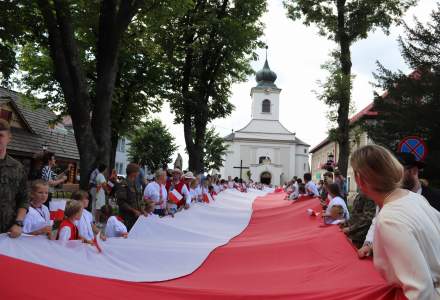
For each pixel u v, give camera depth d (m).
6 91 34.47
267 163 81.19
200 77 25.62
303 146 87.06
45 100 27.53
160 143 50.25
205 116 25.27
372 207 6.08
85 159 13.03
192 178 13.67
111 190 13.49
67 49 12.73
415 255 2.13
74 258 5.34
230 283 4.96
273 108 83.94
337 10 20.59
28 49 26.33
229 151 85.56
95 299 3.86
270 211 14.76
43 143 33.38
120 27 13.55
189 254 6.34
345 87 19.34
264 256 6.23
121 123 27.47
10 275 3.87
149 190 9.89
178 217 10.84
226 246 6.96
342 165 20.16
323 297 3.67
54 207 9.42
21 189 4.88
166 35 24.58
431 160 20.64
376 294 2.93
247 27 25.36
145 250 6.12
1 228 4.74
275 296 3.96
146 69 26.44
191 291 4.16
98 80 13.87
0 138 4.59
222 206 17.39
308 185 15.94
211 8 24.62
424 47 23.33
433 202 4.83
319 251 5.91
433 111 21.62
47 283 3.89
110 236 7.77
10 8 13.55
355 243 6.16
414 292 2.07
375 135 23.38
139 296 4.01
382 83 23.86
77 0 13.30
